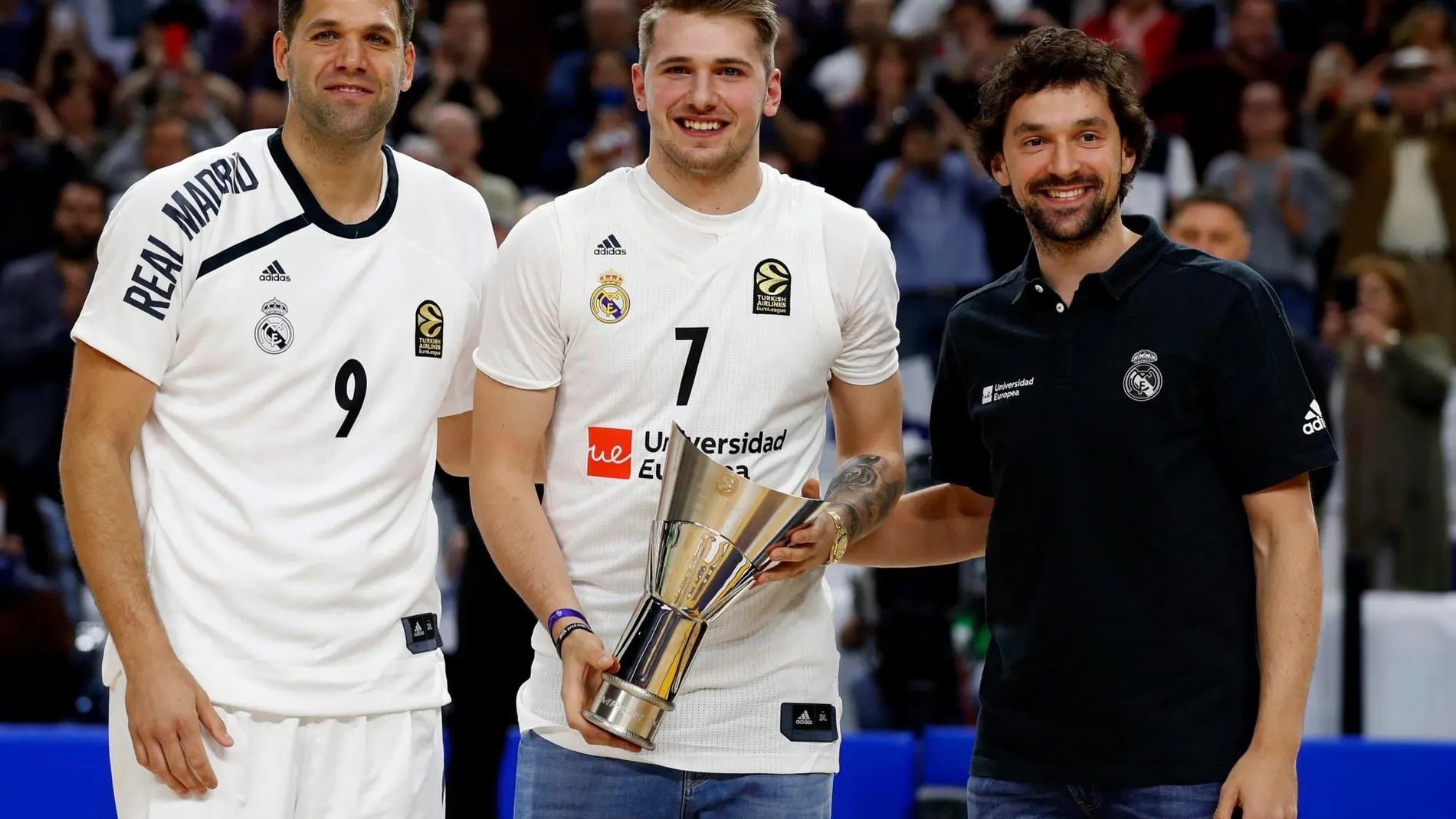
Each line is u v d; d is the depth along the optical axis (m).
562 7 10.09
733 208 2.79
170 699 2.55
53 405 7.03
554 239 2.76
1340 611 4.85
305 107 2.69
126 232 2.65
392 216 2.82
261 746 2.66
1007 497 2.75
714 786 2.78
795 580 2.82
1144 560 2.64
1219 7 9.61
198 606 2.65
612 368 2.75
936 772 4.54
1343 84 8.66
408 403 2.79
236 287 2.68
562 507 2.81
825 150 8.27
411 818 2.78
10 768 4.32
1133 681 2.63
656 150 2.78
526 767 2.84
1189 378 2.63
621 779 2.76
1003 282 2.86
